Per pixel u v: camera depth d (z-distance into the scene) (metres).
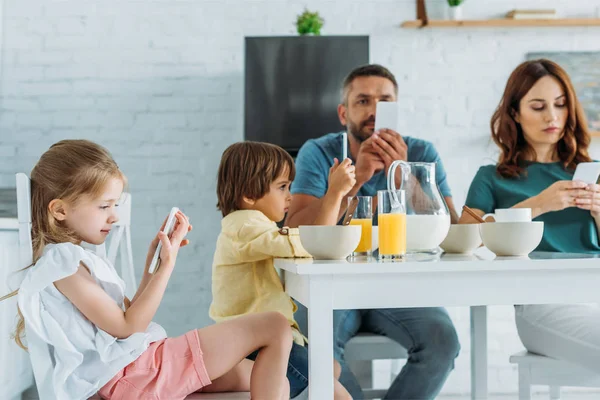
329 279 1.25
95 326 1.34
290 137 3.09
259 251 1.64
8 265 2.26
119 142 3.42
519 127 2.29
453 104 3.51
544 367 1.81
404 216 1.38
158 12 3.46
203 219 3.43
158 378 1.32
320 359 1.24
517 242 1.46
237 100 3.46
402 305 1.26
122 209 1.89
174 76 3.45
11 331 2.28
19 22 3.41
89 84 3.42
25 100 3.40
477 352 2.07
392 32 3.51
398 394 1.98
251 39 3.10
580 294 1.30
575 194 1.95
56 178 1.41
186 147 3.44
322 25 3.32
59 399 1.27
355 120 2.66
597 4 3.55
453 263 1.25
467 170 3.50
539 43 3.52
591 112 3.46
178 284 3.40
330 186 1.81
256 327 1.40
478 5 3.54
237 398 1.38
